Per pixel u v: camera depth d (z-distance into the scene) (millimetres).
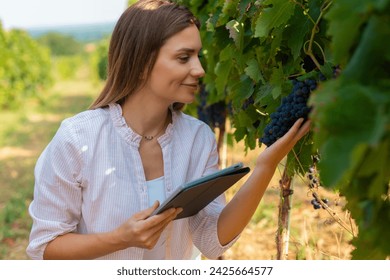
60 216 2373
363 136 1166
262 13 2381
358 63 1270
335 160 1188
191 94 2350
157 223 2143
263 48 2855
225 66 3244
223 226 2434
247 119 3018
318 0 2385
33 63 23062
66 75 44500
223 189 2324
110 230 2363
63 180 2340
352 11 1275
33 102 23156
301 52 2580
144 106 2404
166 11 2287
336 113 1206
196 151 2518
